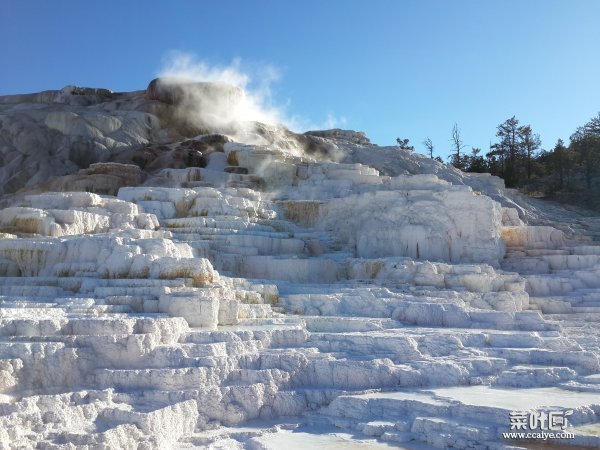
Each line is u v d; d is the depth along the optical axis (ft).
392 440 35.91
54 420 33.86
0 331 39.11
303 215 91.45
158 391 38.50
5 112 142.31
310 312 59.72
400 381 43.83
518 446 33.24
